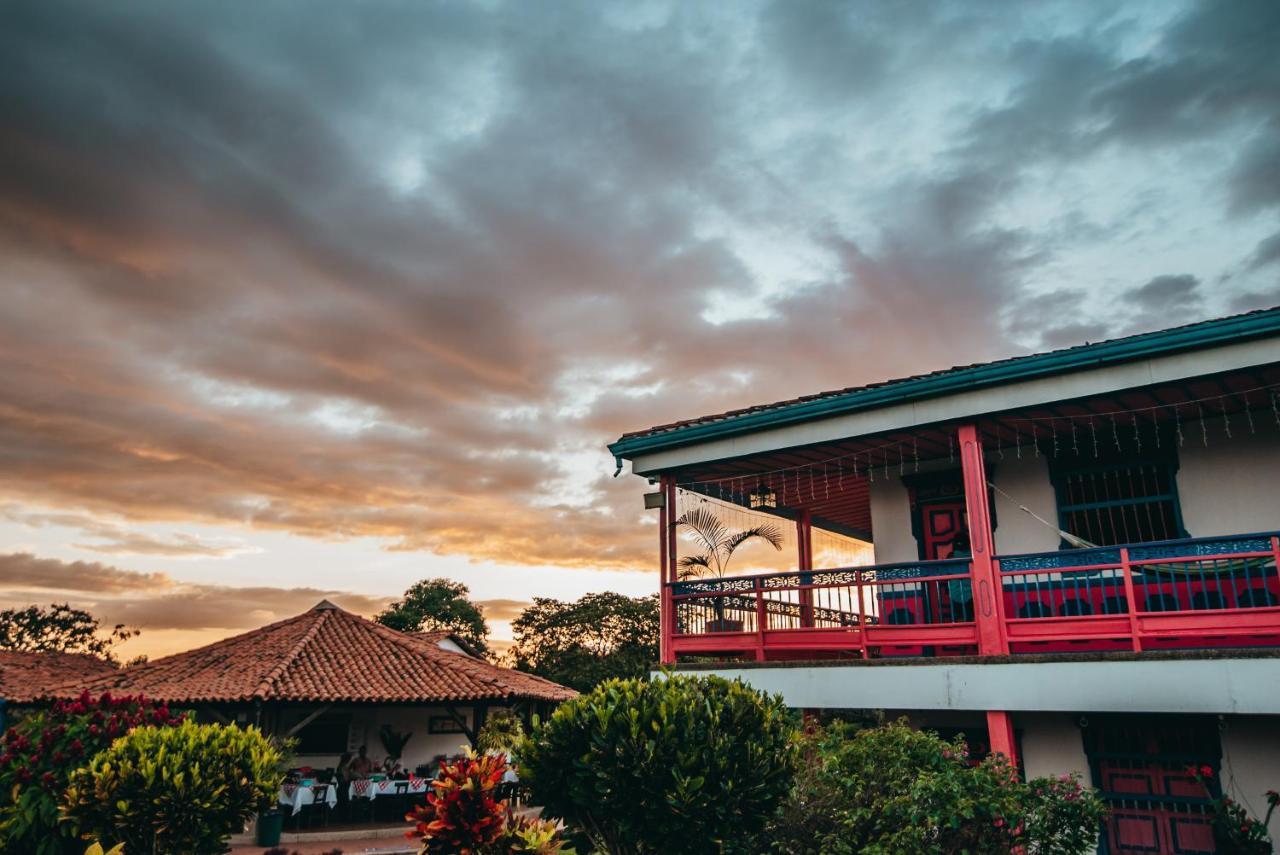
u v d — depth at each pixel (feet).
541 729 26.27
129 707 38.11
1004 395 33.53
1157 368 30.55
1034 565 33.30
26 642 173.06
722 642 39.19
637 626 137.18
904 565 35.14
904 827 25.34
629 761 23.84
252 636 79.87
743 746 24.84
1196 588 34.86
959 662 32.71
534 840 27.50
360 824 63.82
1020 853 26.86
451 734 77.51
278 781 36.19
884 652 43.62
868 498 51.47
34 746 34.60
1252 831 30.12
